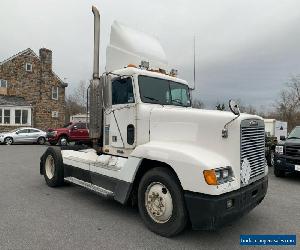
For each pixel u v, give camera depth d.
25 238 4.18
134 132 5.21
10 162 12.02
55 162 7.04
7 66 30.61
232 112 4.27
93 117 5.78
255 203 4.63
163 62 6.45
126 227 4.68
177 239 4.27
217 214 3.79
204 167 3.85
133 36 6.18
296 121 47.62
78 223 4.81
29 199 6.16
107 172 5.29
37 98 32.25
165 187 4.32
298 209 5.93
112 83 5.61
